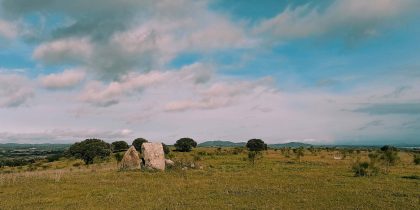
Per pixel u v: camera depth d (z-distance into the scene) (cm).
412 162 7475
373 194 2980
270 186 3434
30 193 3102
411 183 3794
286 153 10244
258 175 4494
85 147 10275
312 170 5309
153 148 5291
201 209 2394
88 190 3253
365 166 4869
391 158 6262
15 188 3394
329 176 4416
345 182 3800
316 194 2961
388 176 4509
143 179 4056
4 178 4016
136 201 2698
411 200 2728
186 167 5381
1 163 13550
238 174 4634
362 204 2548
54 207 2505
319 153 10962
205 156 9756
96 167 6600
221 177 4250
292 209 2378
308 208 2408
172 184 3600
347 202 2620
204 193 3034
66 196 2959
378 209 2391
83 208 2462
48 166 10269
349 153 10425
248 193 2998
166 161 5469
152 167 5106
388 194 2994
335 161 7544
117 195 2964
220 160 8244
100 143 10844
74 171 5294
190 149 12988
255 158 8231
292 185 3516
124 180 3947
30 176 4300
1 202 2705
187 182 3772
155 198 2809
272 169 5506
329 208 2406
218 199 2748
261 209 2369
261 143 12744
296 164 6788
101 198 2845
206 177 4266
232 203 2589
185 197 2845
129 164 5366
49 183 3706
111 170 5272
